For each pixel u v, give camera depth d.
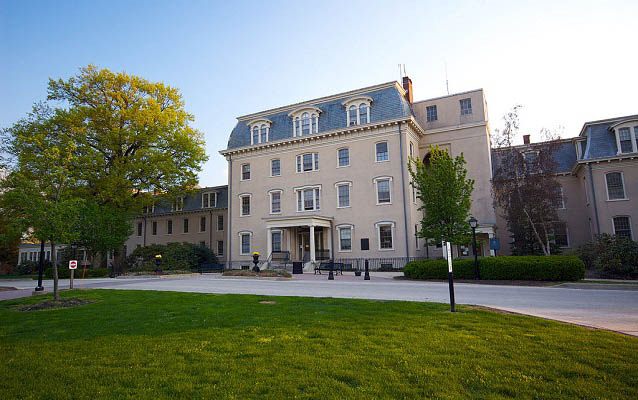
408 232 31.70
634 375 5.35
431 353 6.48
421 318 9.34
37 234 13.63
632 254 21.77
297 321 9.26
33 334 8.50
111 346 7.34
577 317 9.56
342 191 34.97
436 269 21.98
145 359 6.48
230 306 11.85
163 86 36.84
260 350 6.85
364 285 19.06
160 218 52.19
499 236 37.25
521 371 5.59
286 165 37.91
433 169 23.64
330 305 11.74
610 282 18.78
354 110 35.19
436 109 37.66
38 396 5.01
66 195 15.58
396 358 6.23
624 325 8.52
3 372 5.92
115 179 31.47
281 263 34.12
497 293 15.04
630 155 29.09
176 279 25.83
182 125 37.31
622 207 29.31
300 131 37.56
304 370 5.79
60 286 21.75
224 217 46.53
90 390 5.18
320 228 35.69
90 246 32.28
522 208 28.34
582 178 33.94
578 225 35.41
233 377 5.55
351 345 7.04
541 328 8.13
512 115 29.53
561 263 19.09
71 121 30.70
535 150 29.58
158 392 5.07
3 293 18.80
